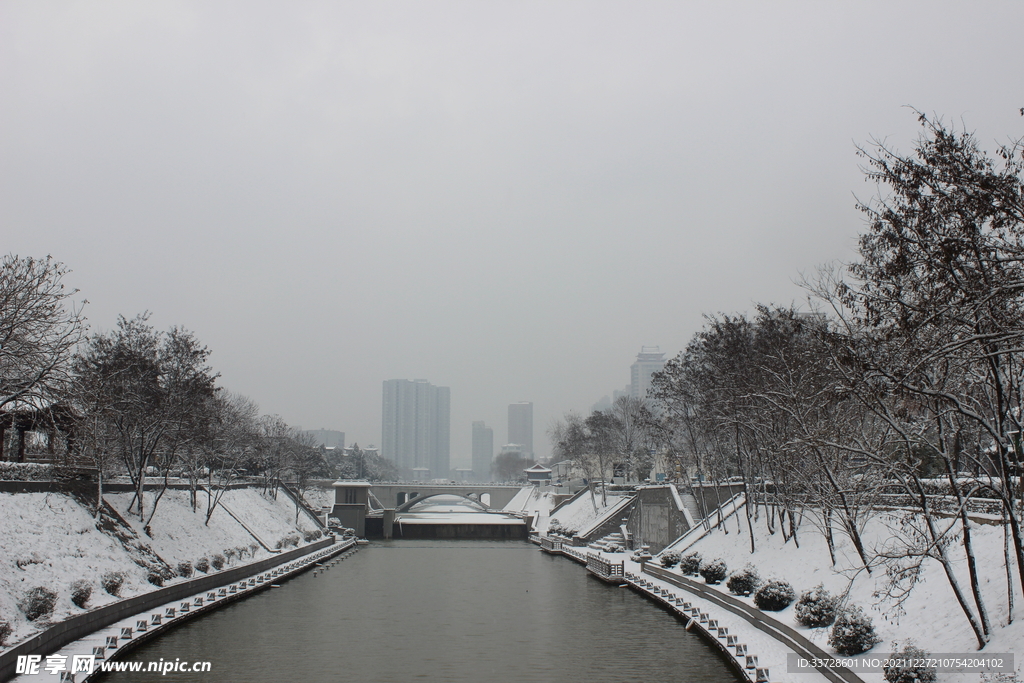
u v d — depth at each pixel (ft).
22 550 138.51
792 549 177.47
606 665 126.52
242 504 319.88
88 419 157.38
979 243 68.54
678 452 278.26
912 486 130.00
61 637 122.21
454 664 128.16
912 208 72.64
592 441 439.63
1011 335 63.36
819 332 92.63
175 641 144.05
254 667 125.18
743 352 194.08
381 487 619.26
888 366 76.79
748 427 183.83
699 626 152.87
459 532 500.33
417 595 216.54
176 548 212.43
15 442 203.51
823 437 128.06
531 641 147.64
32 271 135.13
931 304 70.13
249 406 434.71
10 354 128.16
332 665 127.13
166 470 211.82
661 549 285.84
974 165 67.82
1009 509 82.02
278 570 257.14
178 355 216.13
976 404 89.51
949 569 90.27
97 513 175.94
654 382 255.09
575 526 407.03
